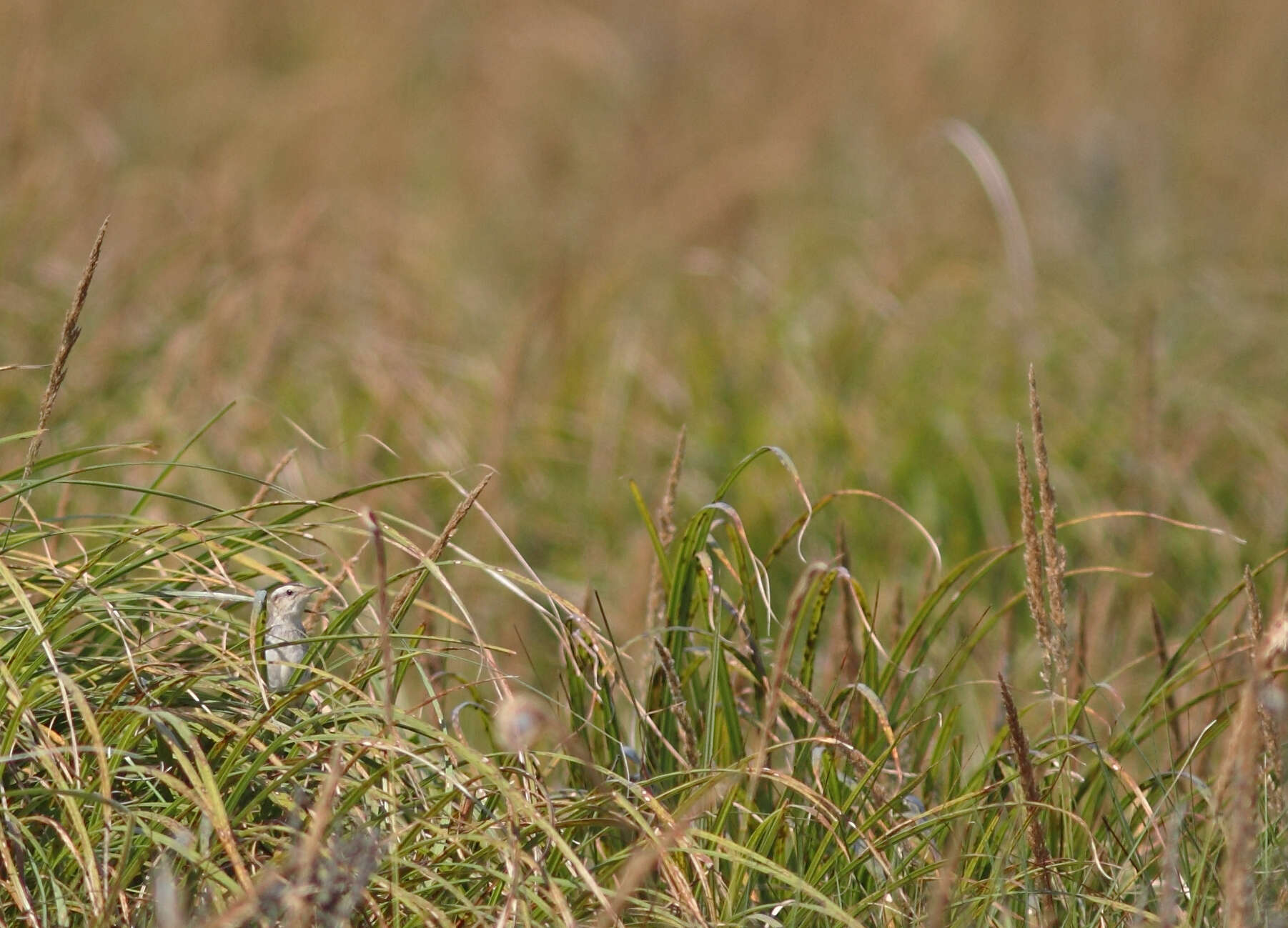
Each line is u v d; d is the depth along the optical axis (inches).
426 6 1519.4
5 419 650.8
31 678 348.2
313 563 425.7
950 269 960.9
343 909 282.7
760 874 366.3
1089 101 1371.8
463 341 880.3
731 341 855.7
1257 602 332.8
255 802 323.0
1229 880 291.0
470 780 343.0
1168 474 698.8
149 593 365.7
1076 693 432.1
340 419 696.4
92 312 748.6
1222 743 474.3
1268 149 1305.4
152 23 1429.6
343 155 1189.1
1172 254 1054.4
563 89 1407.5
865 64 1421.0
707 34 1488.7
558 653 589.0
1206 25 1467.8
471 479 681.0
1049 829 381.1
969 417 768.3
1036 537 364.8
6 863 303.4
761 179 1143.0
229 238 837.2
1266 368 847.7
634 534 693.9
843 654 414.6
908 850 377.7
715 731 392.5
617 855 339.0
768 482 721.6
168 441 651.5
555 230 1121.4
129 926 303.4
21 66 973.2
